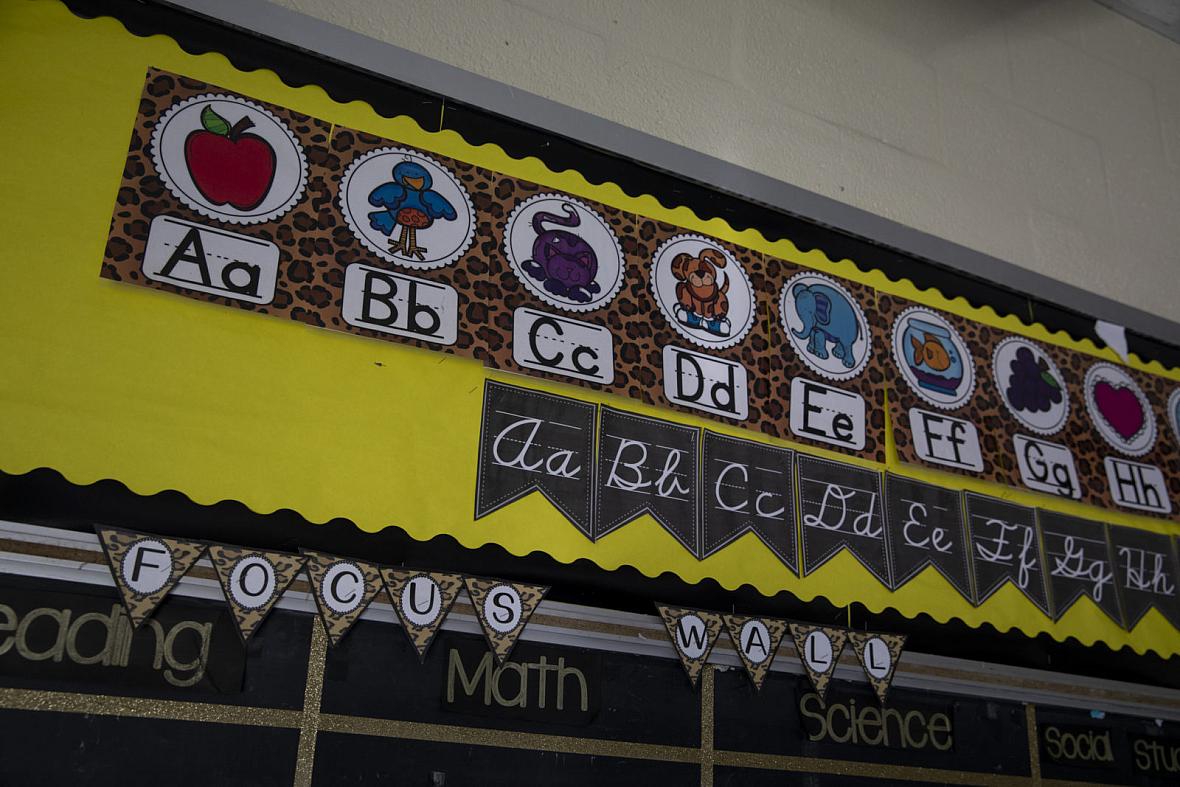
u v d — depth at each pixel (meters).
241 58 1.97
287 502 1.74
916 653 2.28
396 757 1.70
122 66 1.86
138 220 1.77
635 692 1.94
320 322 1.85
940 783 2.21
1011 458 2.60
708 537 2.11
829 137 2.75
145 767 1.53
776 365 2.34
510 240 2.11
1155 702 2.57
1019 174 3.08
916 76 3.01
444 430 1.91
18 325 1.64
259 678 1.64
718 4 2.72
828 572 2.23
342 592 1.73
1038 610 2.49
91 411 1.65
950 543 2.42
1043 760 2.36
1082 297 2.95
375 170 2.02
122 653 1.56
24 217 1.69
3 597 1.51
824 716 2.13
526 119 2.23
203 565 1.66
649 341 2.19
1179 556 2.78
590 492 2.01
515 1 2.38
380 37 2.16
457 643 1.81
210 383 1.75
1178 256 3.30
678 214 2.36
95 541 1.59
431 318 1.96
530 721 1.82
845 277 2.55
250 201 1.88
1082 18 3.49
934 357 2.60
